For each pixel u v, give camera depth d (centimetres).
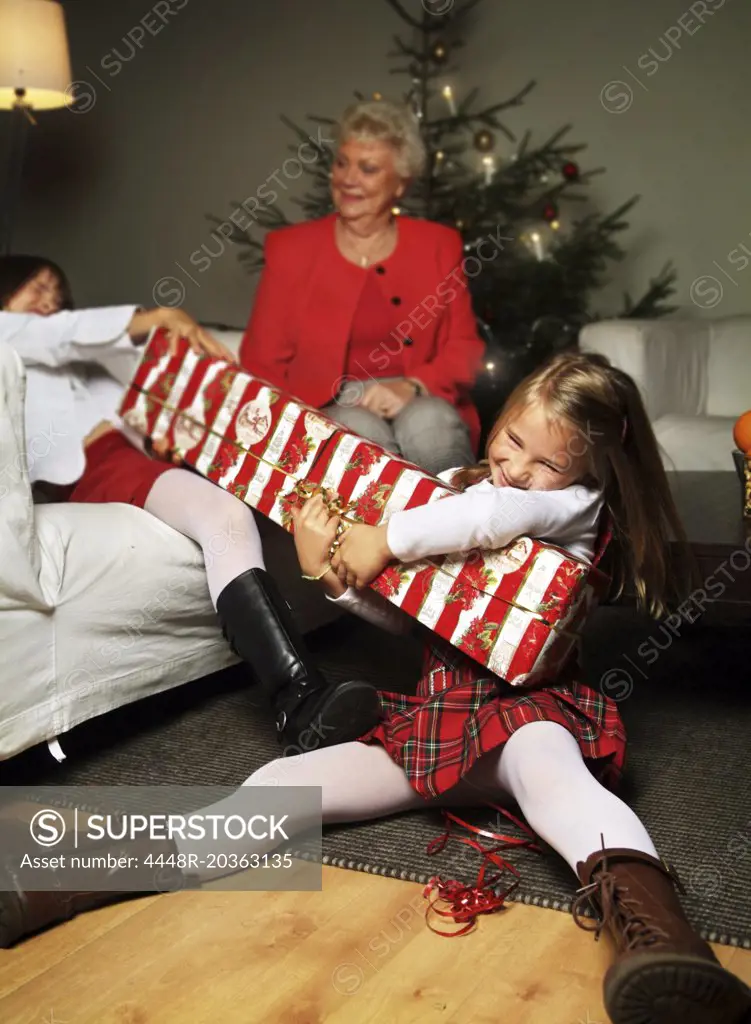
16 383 148
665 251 397
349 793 142
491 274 351
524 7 402
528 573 140
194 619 179
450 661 150
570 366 150
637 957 97
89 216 484
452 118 364
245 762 168
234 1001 111
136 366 192
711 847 140
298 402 169
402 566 149
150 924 126
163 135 467
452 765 137
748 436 167
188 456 178
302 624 209
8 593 147
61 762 169
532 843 139
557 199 387
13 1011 110
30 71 354
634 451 153
